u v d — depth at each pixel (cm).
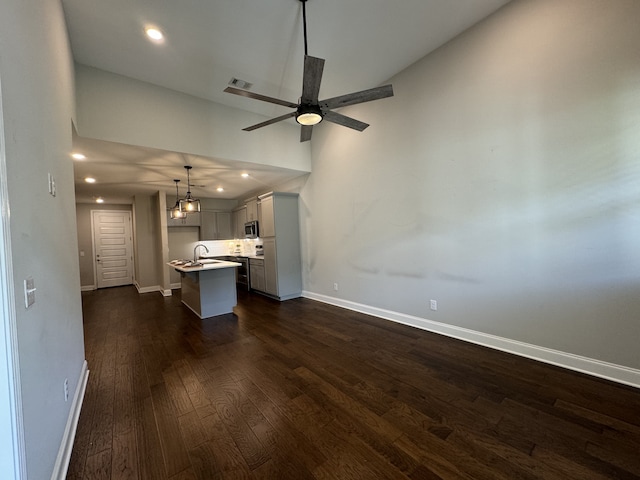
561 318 228
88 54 276
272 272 523
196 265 428
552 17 221
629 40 190
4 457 85
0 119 88
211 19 243
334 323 370
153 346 309
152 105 330
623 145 195
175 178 496
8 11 104
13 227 98
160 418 182
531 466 137
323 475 136
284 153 456
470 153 277
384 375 230
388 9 242
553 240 229
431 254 317
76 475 138
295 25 255
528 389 201
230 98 372
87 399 205
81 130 287
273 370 246
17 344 92
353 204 415
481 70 264
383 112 361
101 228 743
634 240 194
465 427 166
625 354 200
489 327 272
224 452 152
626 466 135
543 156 231
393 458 145
